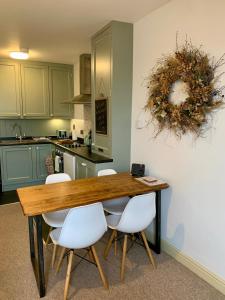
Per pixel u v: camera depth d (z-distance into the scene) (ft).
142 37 8.74
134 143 9.71
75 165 11.55
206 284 6.73
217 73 6.09
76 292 6.40
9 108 14.99
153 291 6.46
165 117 7.73
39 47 12.12
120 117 9.56
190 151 7.08
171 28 7.39
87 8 7.79
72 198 6.32
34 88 15.49
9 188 15.02
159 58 7.97
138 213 6.54
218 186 6.33
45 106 15.97
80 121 15.78
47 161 15.40
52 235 6.38
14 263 7.63
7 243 8.79
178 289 6.54
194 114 6.47
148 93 8.61
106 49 9.45
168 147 7.91
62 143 14.40
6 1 7.23
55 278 6.92
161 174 8.32
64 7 7.68
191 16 6.68
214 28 6.08
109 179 8.18
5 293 6.35
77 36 10.57
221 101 6.02
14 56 13.12
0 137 16.06
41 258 6.08
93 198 6.33
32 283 6.73
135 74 9.34
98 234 6.06
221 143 6.15
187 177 7.27
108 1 7.30
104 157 10.02
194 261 7.24
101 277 6.55
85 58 13.11
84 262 7.71
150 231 8.85
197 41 6.57
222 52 5.95
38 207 5.71
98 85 10.35
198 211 6.99
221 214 6.32
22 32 9.98
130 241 9.00
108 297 6.24
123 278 6.91
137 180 7.99
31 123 16.85
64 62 15.78
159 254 8.20
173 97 7.47
